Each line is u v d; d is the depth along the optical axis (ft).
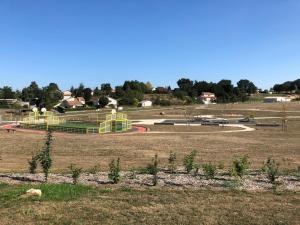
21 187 44.01
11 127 209.87
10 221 32.63
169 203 39.24
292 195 43.37
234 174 53.52
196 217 34.71
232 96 627.87
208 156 97.30
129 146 121.80
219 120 276.82
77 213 35.17
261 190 45.75
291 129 203.92
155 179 48.52
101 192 43.39
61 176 54.13
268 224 33.27
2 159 87.71
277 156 97.81
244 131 191.62
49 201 38.70
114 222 33.04
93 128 186.39
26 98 589.73
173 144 128.57
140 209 36.86
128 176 54.13
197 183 49.19
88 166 75.41
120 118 212.43
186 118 305.32
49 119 237.66
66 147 118.01
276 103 483.92
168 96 655.35
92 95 655.76
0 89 621.72
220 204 39.09
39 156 51.93
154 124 240.73
